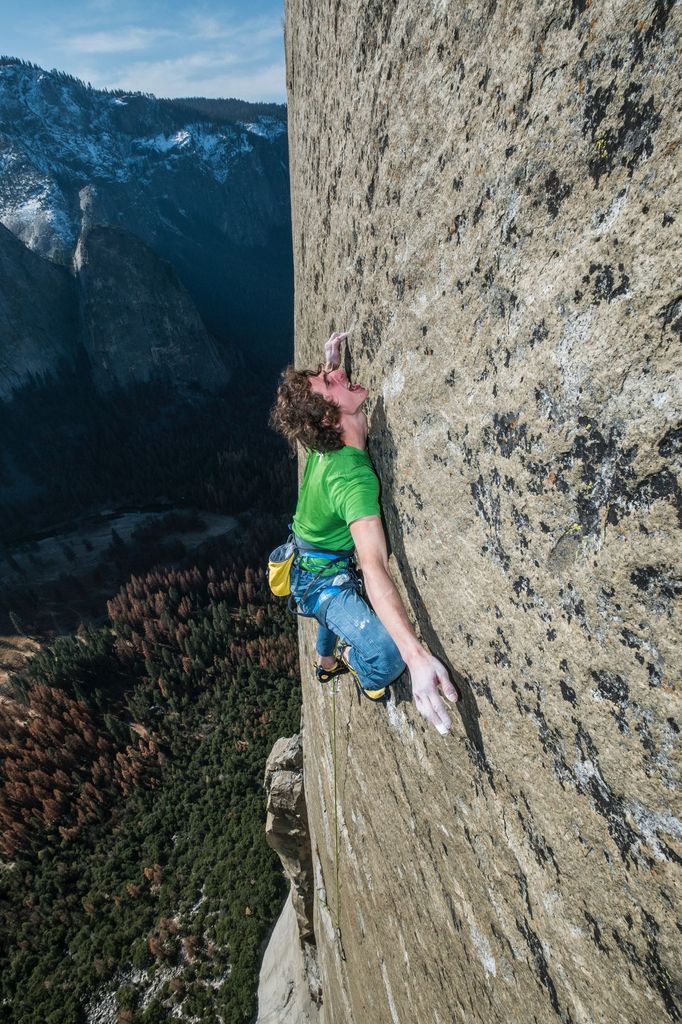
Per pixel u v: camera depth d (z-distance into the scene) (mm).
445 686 1845
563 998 1992
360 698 4168
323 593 2705
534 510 1859
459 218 2215
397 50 2576
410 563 2934
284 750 14508
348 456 2512
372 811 4273
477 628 2309
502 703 2178
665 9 1278
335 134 3723
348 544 2697
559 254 1674
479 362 2146
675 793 1438
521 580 1970
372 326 3227
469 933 2721
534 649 1928
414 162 2539
